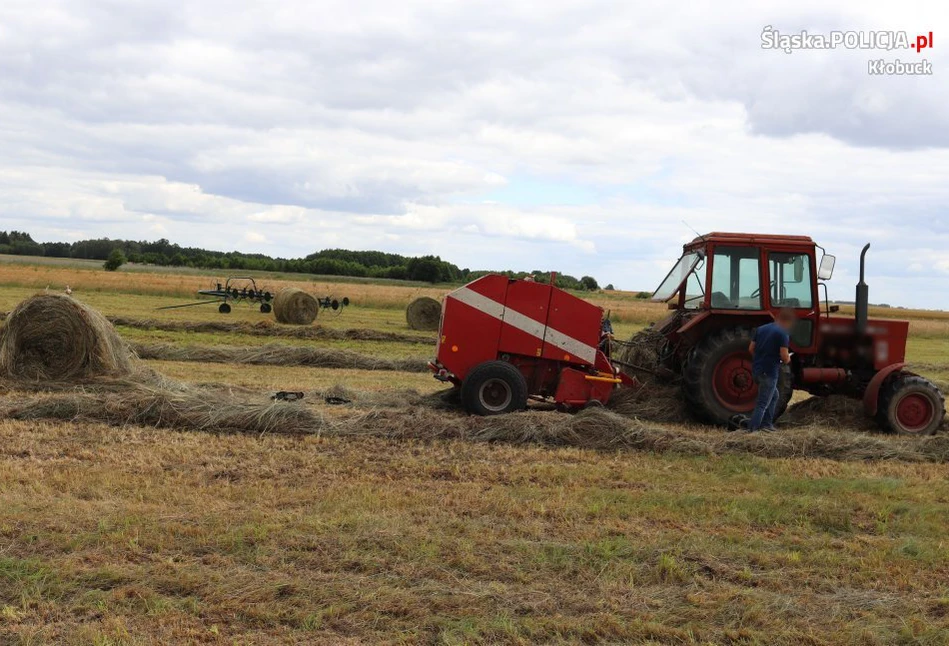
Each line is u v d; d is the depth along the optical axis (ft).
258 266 318.04
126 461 22.94
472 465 24.18
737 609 14.65
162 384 37.24
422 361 51.98
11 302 89.56
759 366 30.07
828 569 16.78
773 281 33.22
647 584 15.75
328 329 70.85
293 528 17.60
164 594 14.40
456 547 16.94
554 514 19.52
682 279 35.01
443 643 13.10
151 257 337.52
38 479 20.65
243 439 26.50
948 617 14.65
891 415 32.32
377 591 14.70
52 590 14.28
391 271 292.81
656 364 34.99
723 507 20.65
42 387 35.06
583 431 28.14
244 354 50.98
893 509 21.09
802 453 28.02
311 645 12.90
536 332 32.50
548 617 14.12
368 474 22.79
